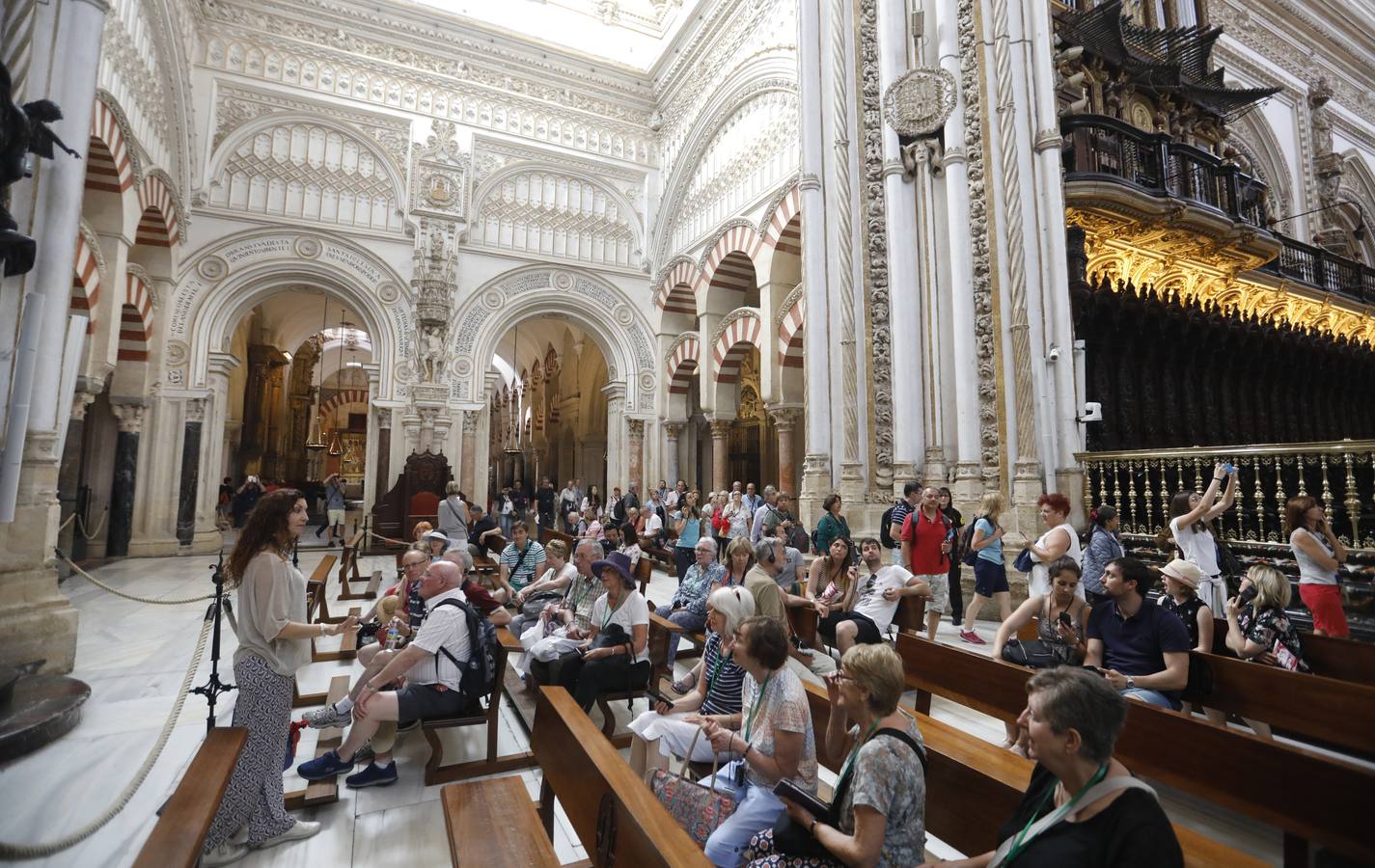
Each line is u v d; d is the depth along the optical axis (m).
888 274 8.98
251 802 2.88
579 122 17.14
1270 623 3.85
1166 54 11.57
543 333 25.81
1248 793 2.46
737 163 14.28
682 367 16.80
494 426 35.25
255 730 2.90
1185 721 2.73
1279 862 2.79
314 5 14.45
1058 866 1.54
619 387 17.16
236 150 13.82
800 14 10.44
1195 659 3.52
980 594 6.05
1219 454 6.33
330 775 3.47
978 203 8.07
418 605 5.27
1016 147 7.81
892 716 2.08
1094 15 9.83
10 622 4.62
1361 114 18.59
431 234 15.21
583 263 16.86
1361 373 11.62
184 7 12.38
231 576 3.00
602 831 2.22
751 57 13.38
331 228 14.39
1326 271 13.62
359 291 14.67
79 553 11.26
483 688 3.68
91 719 4.36
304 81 14.40
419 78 15.47
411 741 4.21
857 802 1.90
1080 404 7.60
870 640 4.42
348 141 14.87
